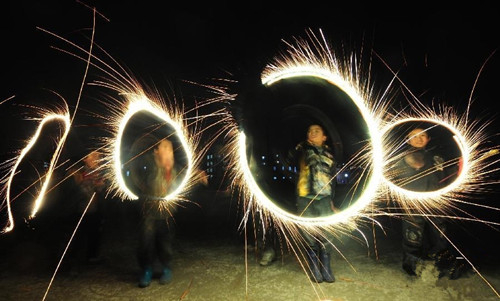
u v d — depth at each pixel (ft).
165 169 12.41
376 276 13.34
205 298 11.62
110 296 11.85
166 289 12.39
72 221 14.65
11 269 14.39
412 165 12.89
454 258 13.01
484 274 13.21
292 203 14.12
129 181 12.44
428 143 13.70
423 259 13.28
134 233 20.79
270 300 11.43
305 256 15.76
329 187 12.60
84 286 12.73
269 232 14.88
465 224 21.07
